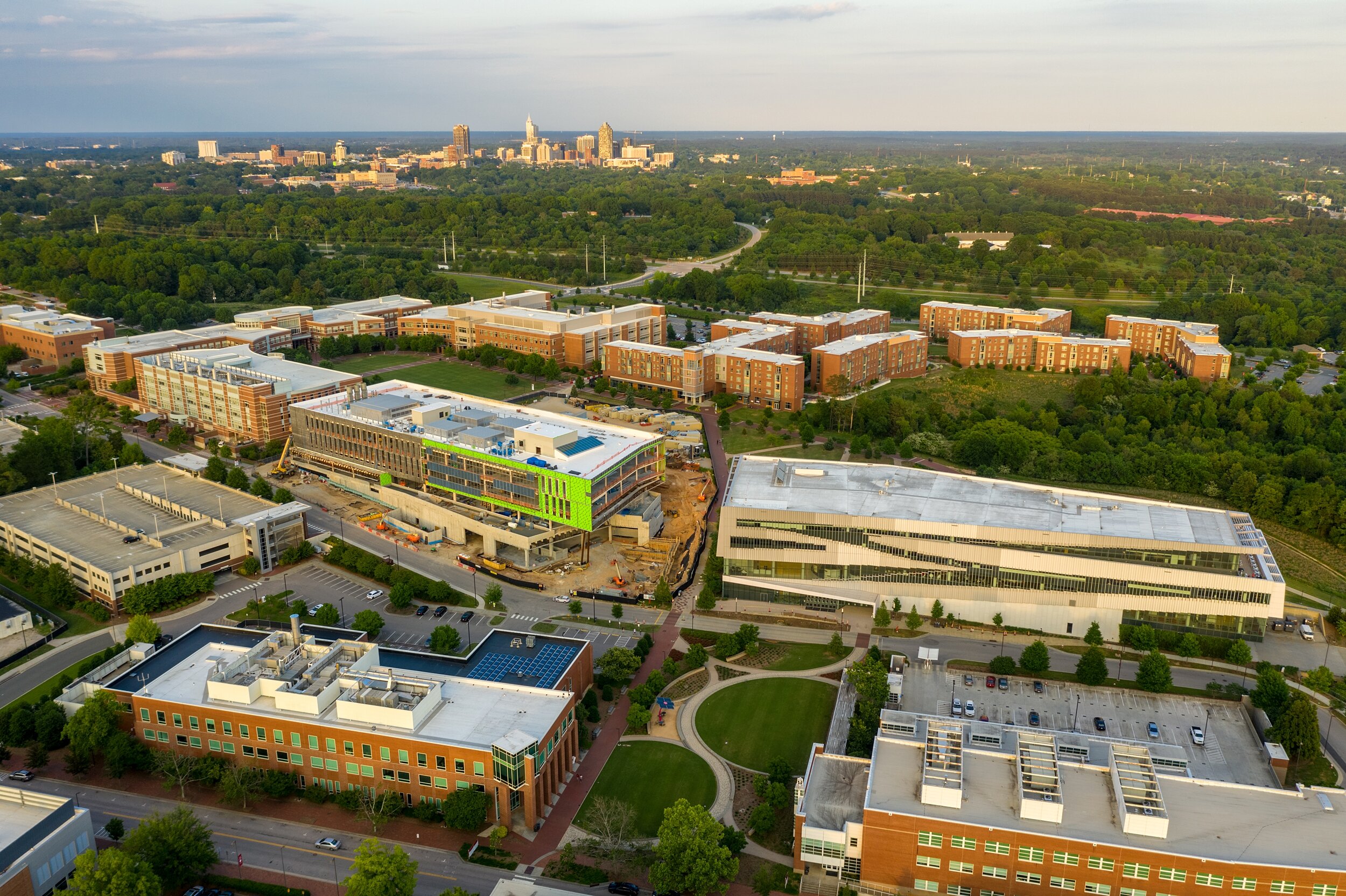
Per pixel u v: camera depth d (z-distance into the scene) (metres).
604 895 131.38
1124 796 127.75
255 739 151.38
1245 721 171.75
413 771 146.00
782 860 139.25
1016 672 187.62
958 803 128.75
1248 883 118.50
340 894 131.00
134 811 147.75
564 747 154.88
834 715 170.00
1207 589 196.00
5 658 189.50
